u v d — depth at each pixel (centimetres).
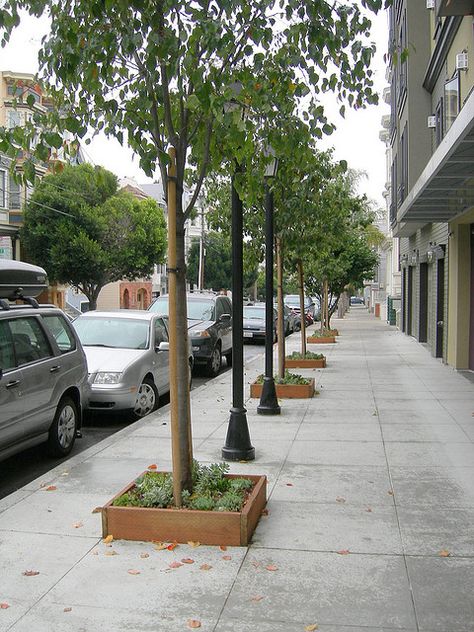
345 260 2486
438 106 1680
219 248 6209
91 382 987
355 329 3278
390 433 858
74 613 390
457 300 1493
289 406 1065
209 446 795
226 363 1844
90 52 494
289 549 479
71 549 481
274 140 537
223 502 505
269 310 1004
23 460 793
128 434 862
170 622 379
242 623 377
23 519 543
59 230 3712
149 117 529
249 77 509
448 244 1588
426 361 1728
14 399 671
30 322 755
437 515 548
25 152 595
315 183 1069
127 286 6072
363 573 439
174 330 523
